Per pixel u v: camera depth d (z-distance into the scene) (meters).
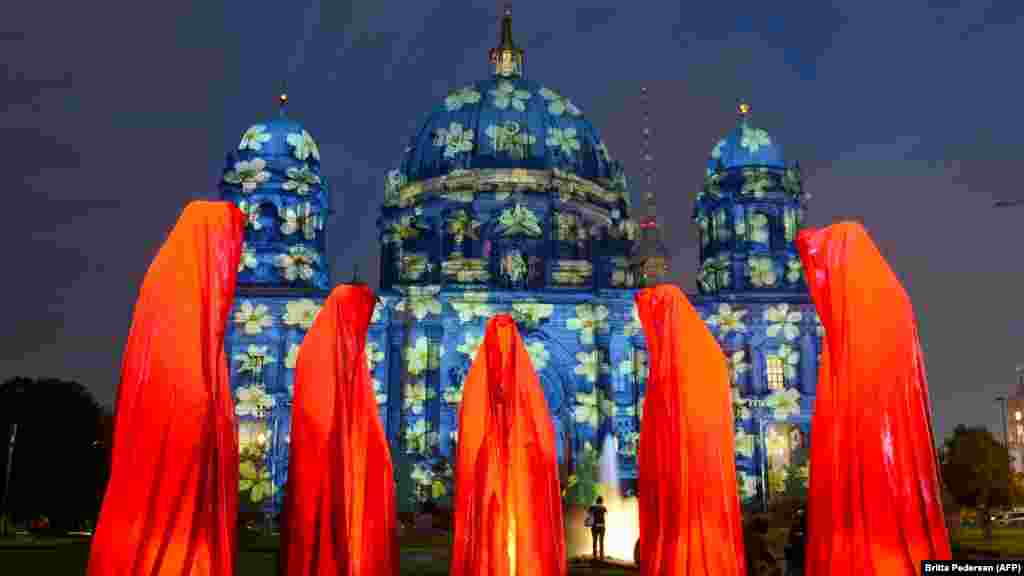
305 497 11.56
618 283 81.12
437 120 92.69
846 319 9.79
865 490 9.32
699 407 12.62
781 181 82.69
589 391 75.56
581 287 79.44
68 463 66.94
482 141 89.31
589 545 47.69
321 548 11.41
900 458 9.31
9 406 67.25
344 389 11.95
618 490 68.69
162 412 9.56
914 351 9.62
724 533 12.30
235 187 79.75
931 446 9.48
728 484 12.53
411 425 72.38
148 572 9.26
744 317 76.69
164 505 9.41
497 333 14.13
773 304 77.12
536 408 14.15
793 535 21.17
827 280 10.07
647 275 84.31
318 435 11.69
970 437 61.66
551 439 14.27
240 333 72.94
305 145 81.44
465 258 83.19
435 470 68.31
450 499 67.75
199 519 9.56
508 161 87.75
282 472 69.88
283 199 79.12
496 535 13.52
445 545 46.09
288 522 11.62
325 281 81.31
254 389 70.88
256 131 81.44
